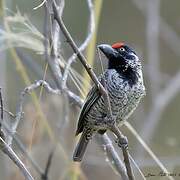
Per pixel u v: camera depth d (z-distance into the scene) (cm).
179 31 2130
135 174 1345
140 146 1578
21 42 1119
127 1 2036
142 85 1150
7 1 1302
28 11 1528
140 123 1747
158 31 1947
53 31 1067
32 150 1280
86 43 1077
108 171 1513
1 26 1159
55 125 1253
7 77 1530
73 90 1221
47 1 973
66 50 1477
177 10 2130
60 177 1254
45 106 1248
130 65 1133
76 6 1936
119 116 1149
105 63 1527
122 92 1127
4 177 1280
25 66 1364
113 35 2017
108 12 2030
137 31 2025
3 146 927
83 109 1112
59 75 1059
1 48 1122
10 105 1513
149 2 1897
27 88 995
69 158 1257
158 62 1934
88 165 1503
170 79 1906
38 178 1221
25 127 1259
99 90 967
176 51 2052
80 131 1149
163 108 1827
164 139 1788
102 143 1102
